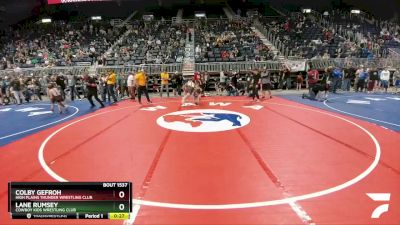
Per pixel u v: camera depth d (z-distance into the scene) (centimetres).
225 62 2258
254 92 1606
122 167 624
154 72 2225
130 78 1747
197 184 533
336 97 1702
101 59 2430
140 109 1382
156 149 745
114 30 3250
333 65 2192
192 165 628
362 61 2238
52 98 1369
